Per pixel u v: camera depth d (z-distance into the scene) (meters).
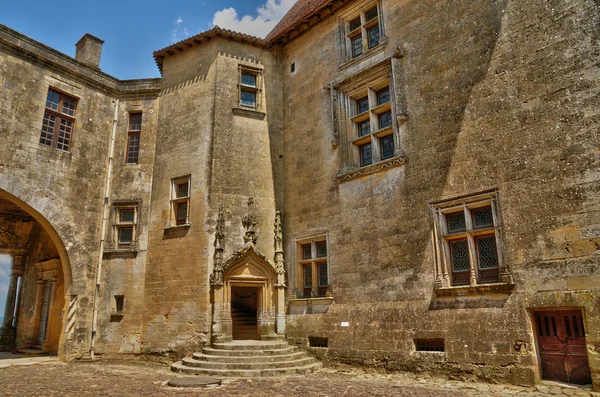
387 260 12.05
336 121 14.26
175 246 14.80
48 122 14.91
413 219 11.71
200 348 13.33
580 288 8.70
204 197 14.70
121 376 11.27
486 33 11.19
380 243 12.32
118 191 16.12
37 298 18.78
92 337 14.73
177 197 15.58
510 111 10.38
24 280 20.33
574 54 9.59
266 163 15.72
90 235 15.39
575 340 8.91
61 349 14.41
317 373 11.77
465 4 11.77
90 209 15.55
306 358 12.64
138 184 16.14
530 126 9.98
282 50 17.27
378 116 13.64
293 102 16.22
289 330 13.99
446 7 12.18
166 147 16.17
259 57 16.77
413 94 12.42
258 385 9.79
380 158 13.32
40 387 9.54
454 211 11.06
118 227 15.91
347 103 14.32
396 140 12.55
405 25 13.10
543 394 8.46
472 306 10.18
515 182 9.98
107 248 15.59
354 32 14.70
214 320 13.44
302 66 16.20
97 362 14.30
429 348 10.81
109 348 14.69
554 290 9.04
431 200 11.41
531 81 10.15
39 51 14.71
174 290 14.38
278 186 15.70
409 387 9.41
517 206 9.86
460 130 11.21
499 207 10.12
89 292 15.03
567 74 9.61
